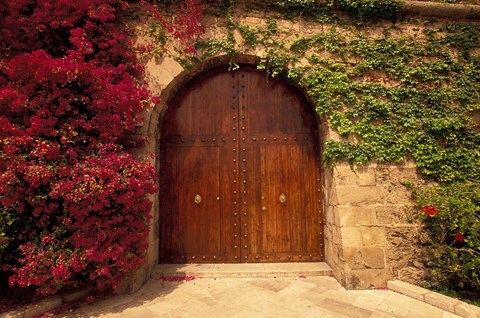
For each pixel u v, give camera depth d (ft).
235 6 13.44
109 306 9.91
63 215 9.82
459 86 13.33
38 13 10.66
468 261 10.71
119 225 10.22
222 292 11.05
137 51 12.83
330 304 10.07
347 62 13.29
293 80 13.64
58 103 9.91
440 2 13.67
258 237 14.01
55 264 9.18
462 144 12.88
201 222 14.03
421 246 12.08
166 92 13.19
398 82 13.30
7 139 8.84
